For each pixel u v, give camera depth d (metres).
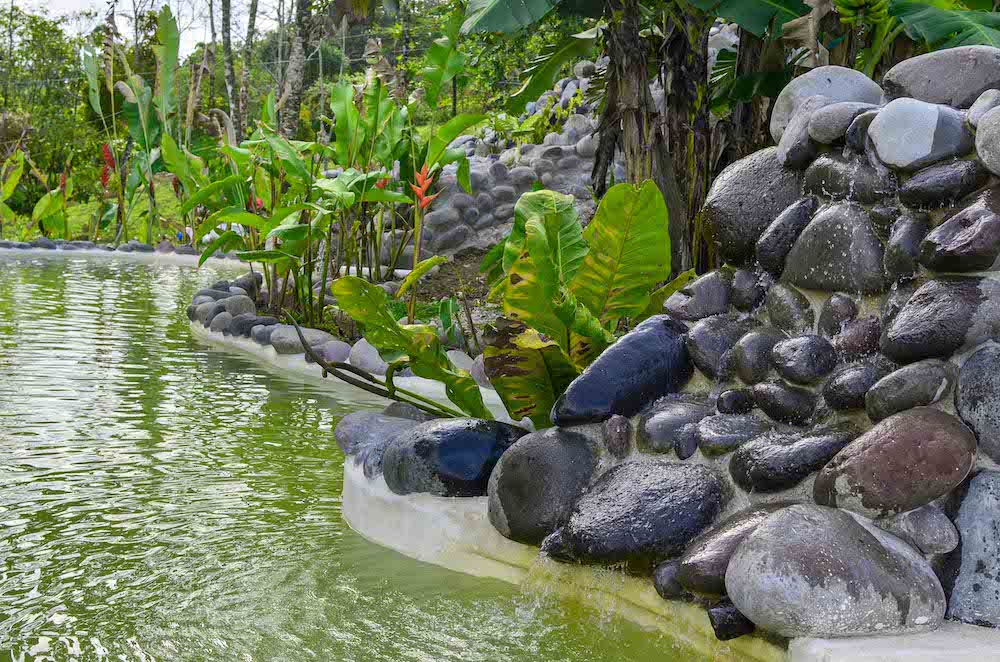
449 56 7.72
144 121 16.33
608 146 6.89
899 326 2.69
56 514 3.67
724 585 2.53
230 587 3.08
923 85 3.10
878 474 2.49
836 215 3.01
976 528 2.46
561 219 3.68
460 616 2.93
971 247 2.59
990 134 2.58
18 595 2.94
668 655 2.67
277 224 7.32
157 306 9.86
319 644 2.70
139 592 3.00
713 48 11.12
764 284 3.33
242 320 7.76
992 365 2.53
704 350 3.28
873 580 2.33
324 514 3.84
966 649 2.27
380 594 3.07
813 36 5.55
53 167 22.72
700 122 6.25
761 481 2.76
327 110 18.45
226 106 21.52
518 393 3.64
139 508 3.79
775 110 3.48
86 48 17.19
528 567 3.17
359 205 8.33
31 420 5.03
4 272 12.30
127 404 5.51
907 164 2.84
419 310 6.59
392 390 4.27
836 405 2.82
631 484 2.97
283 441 4.89
